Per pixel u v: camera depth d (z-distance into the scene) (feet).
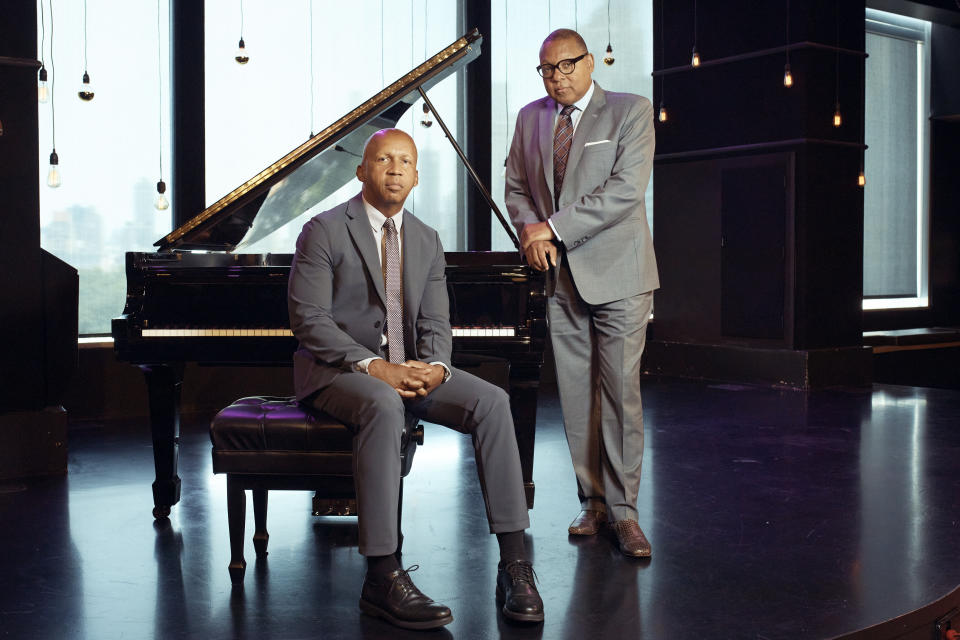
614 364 10.05
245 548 10.30
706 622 7.93
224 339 11.25
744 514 11.53
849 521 11.23
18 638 7.66
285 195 11.99
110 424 18.40
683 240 25.62
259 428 9.02
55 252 18.94
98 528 11.12
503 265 11.25
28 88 14.17
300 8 21.16
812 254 23.03
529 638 7.61
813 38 22.72
